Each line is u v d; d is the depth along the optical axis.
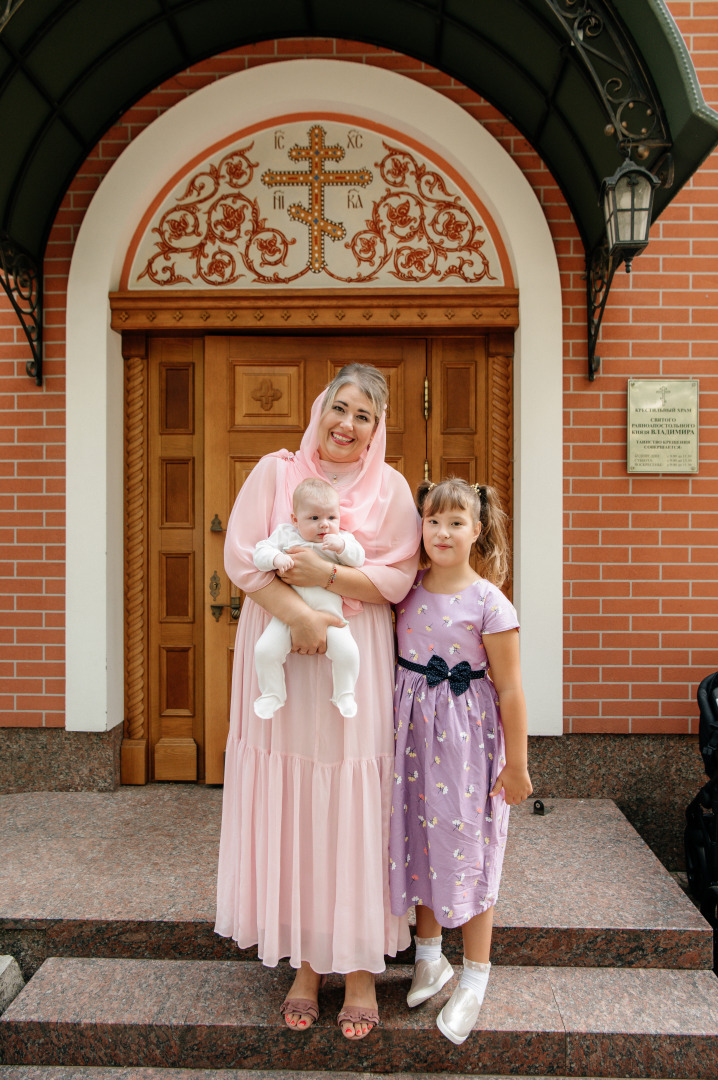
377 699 1.94
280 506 1.95
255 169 3.43
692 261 3.36
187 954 2.32
